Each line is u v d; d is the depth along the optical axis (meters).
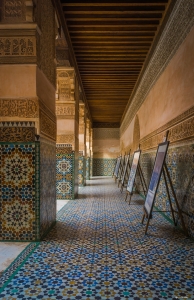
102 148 12.59
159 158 3.11
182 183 2.96
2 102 2.51
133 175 4.79
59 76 4.93
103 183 8.77
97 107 9.88
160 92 4.15
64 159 5.18
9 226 2.54
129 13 3.71
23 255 2.18
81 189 7.00
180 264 2.02
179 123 3.11
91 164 12.11
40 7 2.59
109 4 3.44
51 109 3.10
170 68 3.56
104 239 2.63
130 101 8.20
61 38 4.01
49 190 2.97
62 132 5.16
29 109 2.50
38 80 2.55
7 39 2.50
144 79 5.54
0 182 2.53
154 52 4.44
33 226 2.53
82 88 7.16
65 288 1.64
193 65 2.68
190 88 2.75
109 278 1.78
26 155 2.51
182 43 3.03
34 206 2.52
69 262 2.05
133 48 4.89
